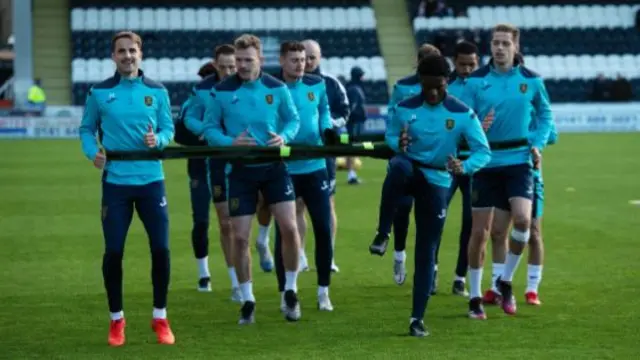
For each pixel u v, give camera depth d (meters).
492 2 53.59
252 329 11.37
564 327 11.36
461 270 13.30
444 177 10.86
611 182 27.14
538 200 12.43
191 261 16.09
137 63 10.62
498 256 12.48
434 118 10.73
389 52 51.47
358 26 51.97
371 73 50.06
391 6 53.53
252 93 11.41
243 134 11.11
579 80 51.16
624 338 10.83
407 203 13.30
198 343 10.71
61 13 51.25
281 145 11.22
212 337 10.99
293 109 11.61
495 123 11.96
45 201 23.80
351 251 16.95
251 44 11.36
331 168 14.20
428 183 10.81
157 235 10.63
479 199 11.89
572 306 12.48
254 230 19.23
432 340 10.77
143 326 11.58
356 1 53.22
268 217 14.82
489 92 11.97
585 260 15.84
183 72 49.53
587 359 9.97
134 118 10.55
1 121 44.19
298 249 11.64
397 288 13.85
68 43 50.22
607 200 23.44
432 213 10.83
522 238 11.92
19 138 44.12
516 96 11.92
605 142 40.44
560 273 14.74
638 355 10.12
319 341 10.76
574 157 34.31
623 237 18.19
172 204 23.45
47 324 11.70
